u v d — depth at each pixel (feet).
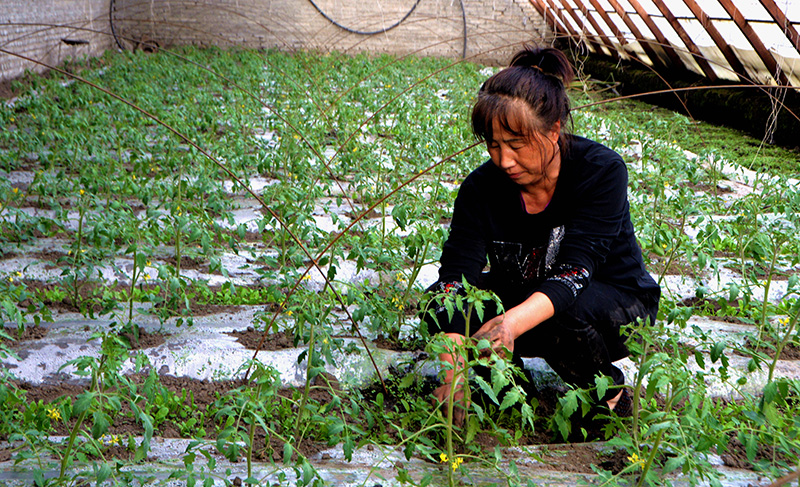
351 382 8.86
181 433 7.58
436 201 14.92
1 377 7.61
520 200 7.25
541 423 8.11
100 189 14.44
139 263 9.32
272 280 11.66
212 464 5.94
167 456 7.03
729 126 31.81
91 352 9.02
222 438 5.87
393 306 10.05
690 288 11.99
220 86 32.45
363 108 26.99
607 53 51.70
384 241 11.99
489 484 6.19
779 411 8.01
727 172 20.85
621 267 7.54
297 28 61.87
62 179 14.61
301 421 7.46
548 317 6.70
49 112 23.54
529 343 7.64
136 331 9.30
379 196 15.66
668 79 39.27
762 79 30.55
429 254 11.09
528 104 6.18
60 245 12.58
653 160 21.06
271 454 7.04
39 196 14.53
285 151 18.01
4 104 25.26
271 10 61.05
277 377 6.68
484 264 7.70
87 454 6.75
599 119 25.14
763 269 12.42
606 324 7.36
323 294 8.84
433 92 36.01
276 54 54.85
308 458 7.11
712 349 6.97
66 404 6.34
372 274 12.00
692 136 28.86
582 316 7.17
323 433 7.25
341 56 54.24
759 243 9.45
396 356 9.25
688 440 6.12
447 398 7.08
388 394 8.69
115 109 24.22
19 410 7.66
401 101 27.14
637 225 12.64
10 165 17.25
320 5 61.41
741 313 11.10
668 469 5.65
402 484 6.24
